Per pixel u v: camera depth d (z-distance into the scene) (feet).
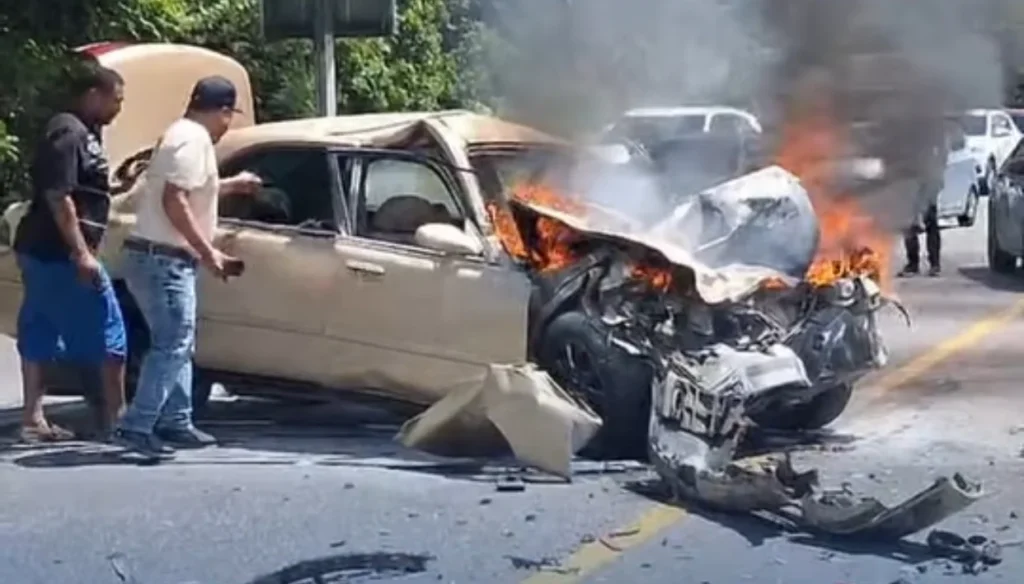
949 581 21.89
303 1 40.98
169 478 27.76
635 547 23.49
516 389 27.84
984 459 29.25
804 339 29.27
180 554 23.22
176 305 29.19
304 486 27.14
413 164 30.55
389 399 30.37
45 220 29.81
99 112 30.40
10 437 31.32
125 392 32.35
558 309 28.73
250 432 31.83
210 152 29.01
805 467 28.45
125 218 32.07
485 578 22.02
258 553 23.25
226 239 31.27
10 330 32.81
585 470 27.94
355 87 73.77
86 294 30.01
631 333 28.07
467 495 26.48
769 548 23.47
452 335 29.22
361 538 23.94
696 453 25.99
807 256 29.14
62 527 24.67
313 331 30.58
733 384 26.37
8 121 61.57
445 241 29.14
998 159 84.12
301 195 31.32
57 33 65.10
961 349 42.39
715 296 27.73
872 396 35.58
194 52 39.32
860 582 21.84
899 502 25.76
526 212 28.66
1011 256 61.52
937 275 61.57
